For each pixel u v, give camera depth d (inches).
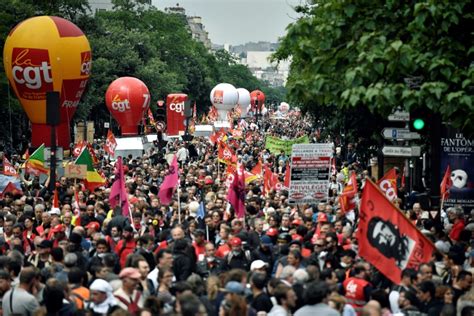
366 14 1467.8
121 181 1831.9
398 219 1123.3
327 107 2541.8
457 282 1147.3
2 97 4793.3
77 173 2420.0
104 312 1013.2
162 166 3361.2
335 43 1481.3
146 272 1106.1
